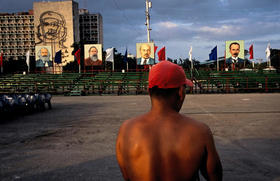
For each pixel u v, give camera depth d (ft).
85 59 103.91
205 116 33.63
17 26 506.89
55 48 485.56
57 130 26.68
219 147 18.79
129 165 3.72
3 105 33.86
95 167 14.99
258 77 82.99
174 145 3.52
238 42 96.17
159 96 3.89
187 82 4.05
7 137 23.62
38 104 43.19
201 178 13.12
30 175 13.92
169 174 3.49
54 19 484.74
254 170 14.05
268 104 46.96
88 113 39.63
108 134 24.06
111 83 92.22
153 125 3.72
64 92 94.68
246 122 28.94
